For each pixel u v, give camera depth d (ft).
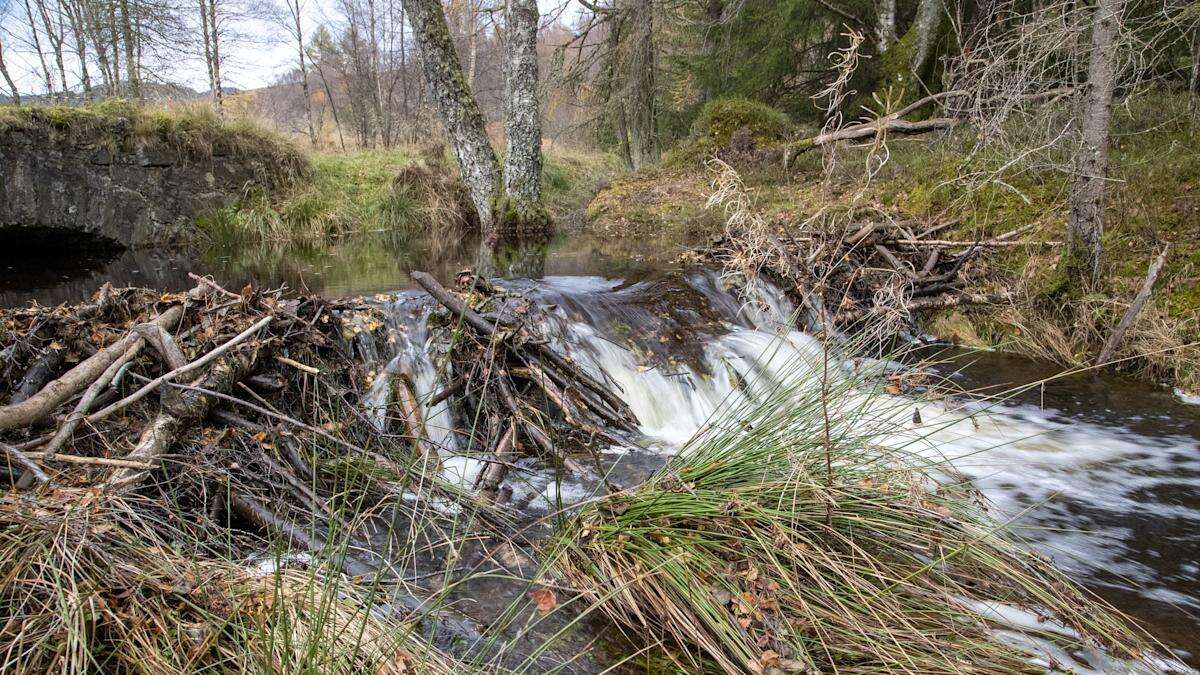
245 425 10.33
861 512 8.43
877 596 7.20
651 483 9.32
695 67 58.23
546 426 12.64
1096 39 16.44
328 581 6.52
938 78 39.58
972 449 12.96
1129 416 14.44
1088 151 16.87
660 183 43.60
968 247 20.81
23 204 30.07
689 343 16.98
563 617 7.63
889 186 27.02
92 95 51.75
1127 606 8.35
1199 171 19.80
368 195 45.06
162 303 12.73
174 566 7.06
